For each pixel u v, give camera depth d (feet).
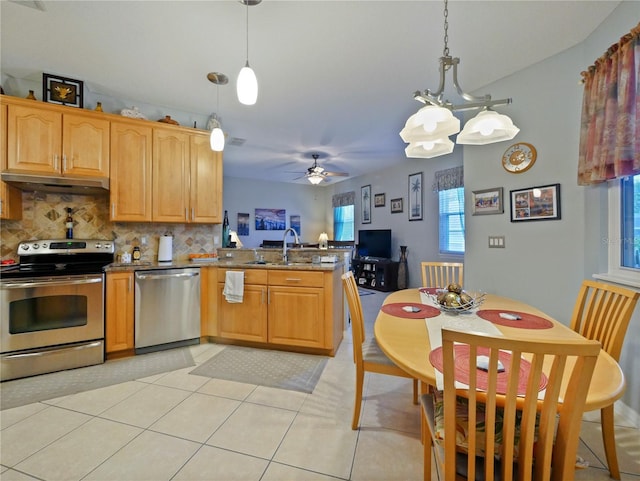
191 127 11.51
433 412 4.05
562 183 7.75
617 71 5.72
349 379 7.86
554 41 7.34
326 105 11.09
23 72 8.81
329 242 18.01
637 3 5.76
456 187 16.67
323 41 7.37
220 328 10.29
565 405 2.78
